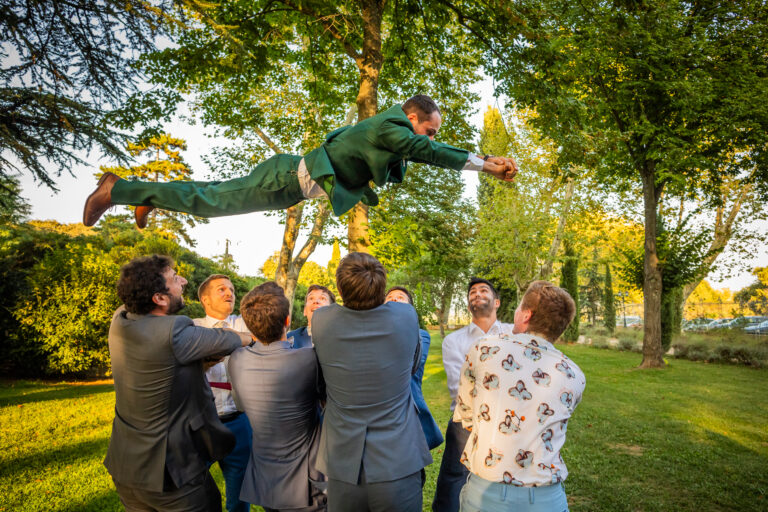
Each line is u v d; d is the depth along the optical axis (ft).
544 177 57.47
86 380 46.06
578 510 13.56
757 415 25.82
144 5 14.96
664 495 14.55
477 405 6.95
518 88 23.47
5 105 17.98
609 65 39.78
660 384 36.65
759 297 77.25
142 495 7.42
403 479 6.99
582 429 22.68
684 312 89.56
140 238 68.18
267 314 8.05
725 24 42.73
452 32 29.12
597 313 118.83
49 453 18.90
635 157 45.14
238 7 23.18
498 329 11.96
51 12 15.65
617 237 70.49
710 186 48.67
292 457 7.99
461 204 57.00
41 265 42.80
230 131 42.83
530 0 22.48
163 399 7.32
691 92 37.29
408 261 25.16
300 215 46.14
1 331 44.45
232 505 10.19
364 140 7.22
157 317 7.50
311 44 26.12
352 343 7.16
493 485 6.42
